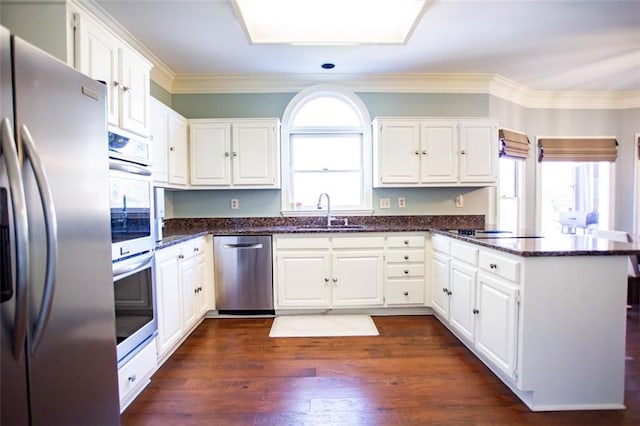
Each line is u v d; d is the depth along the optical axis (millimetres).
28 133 999
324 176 3902
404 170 3504
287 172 3783
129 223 1843
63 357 1146
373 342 2678
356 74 3646
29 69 1015
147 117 2184
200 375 2189
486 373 2191
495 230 3064
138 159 2023
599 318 1808
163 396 1956
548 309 1794
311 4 2387
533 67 3473
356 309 3354
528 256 1771
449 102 3807
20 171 957
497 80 3787
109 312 1415
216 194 3770
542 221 4367
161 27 2607
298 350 2543
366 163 3803
